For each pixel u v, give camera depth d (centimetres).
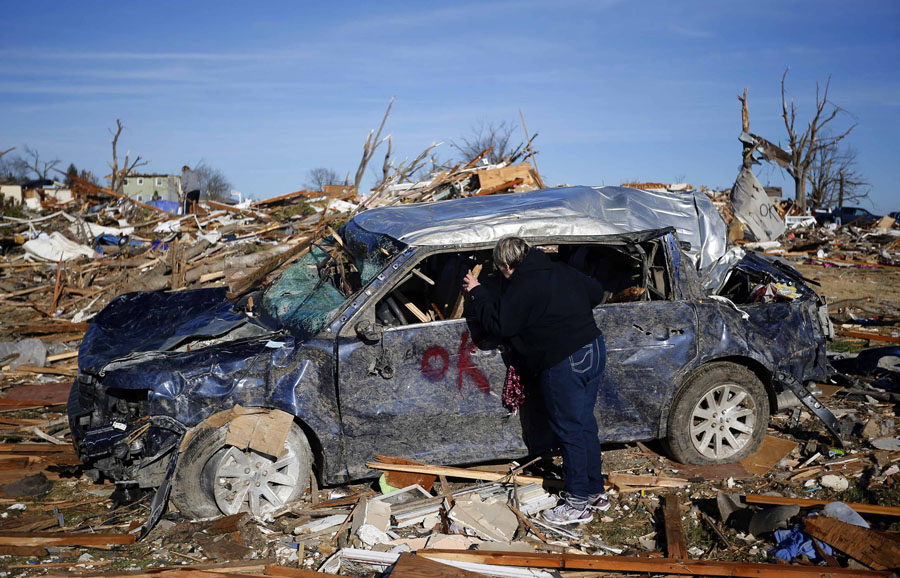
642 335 443
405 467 411
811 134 4431
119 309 509
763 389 472
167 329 464
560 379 388
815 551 355
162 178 5288
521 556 343
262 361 397
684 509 412
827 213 4044
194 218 1866
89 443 385
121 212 2098
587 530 396
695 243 517
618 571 343
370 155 1517
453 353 413
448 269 455
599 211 495
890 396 591
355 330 404
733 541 375
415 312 427
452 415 415
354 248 479
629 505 421
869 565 332
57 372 781
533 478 437
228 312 487
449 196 1455
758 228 750
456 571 324
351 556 349
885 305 1191
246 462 396
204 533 380
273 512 402
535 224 443
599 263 495
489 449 427
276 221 1823
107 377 396
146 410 400
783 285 519
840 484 430
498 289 424
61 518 413
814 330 504
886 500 407
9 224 1888
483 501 410
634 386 443
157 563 355
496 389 420
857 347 839
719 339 456
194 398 387
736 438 475
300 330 415
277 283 511
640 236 453
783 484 439
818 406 476
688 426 457
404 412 407
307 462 411
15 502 445
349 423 402
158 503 379
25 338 986
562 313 383
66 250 1547
